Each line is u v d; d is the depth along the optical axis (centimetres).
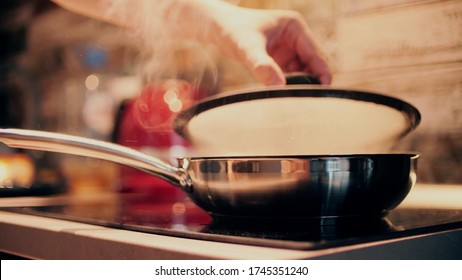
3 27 221
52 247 76
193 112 85
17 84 207
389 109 81
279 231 69
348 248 63
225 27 97
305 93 79
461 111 108
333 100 79
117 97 168
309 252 61
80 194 131
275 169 69
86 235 72
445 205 92
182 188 77
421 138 114
